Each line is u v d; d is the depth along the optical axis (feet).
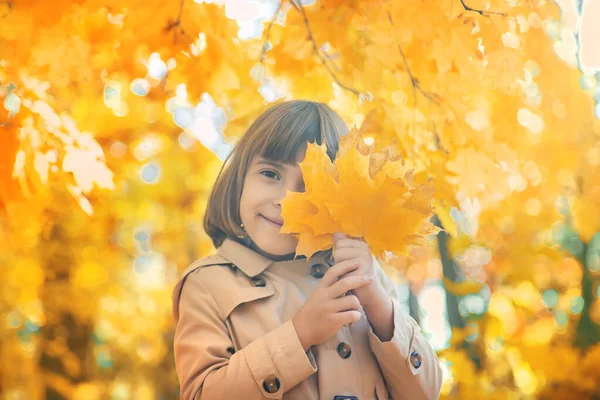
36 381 17.93
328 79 8.58
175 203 19.03
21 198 7.54
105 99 12.01
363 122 8.18
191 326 5.79
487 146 8.24
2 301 18.37
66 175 7.70
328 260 6.56
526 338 15.37
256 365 5.25
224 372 5.30
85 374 17.46
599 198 14.26
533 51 8.80
